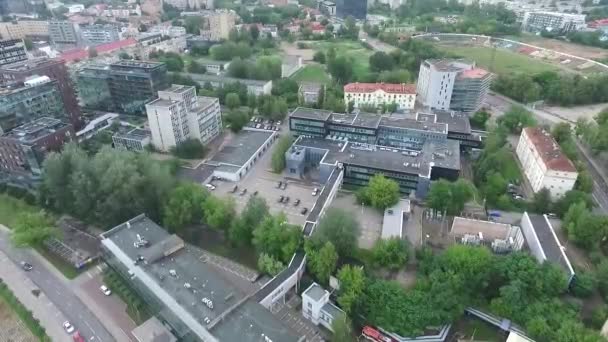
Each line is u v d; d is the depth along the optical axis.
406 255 152.00
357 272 137.62
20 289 148.75
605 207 190.88
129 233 151.12
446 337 131.12
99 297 145.12
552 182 190.00
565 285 131.38
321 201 180.25
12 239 160.38
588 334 114.19
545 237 152.50
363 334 131.62
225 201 172.75
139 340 120.81
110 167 170.38
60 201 184.25
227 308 119.25
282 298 141.00
